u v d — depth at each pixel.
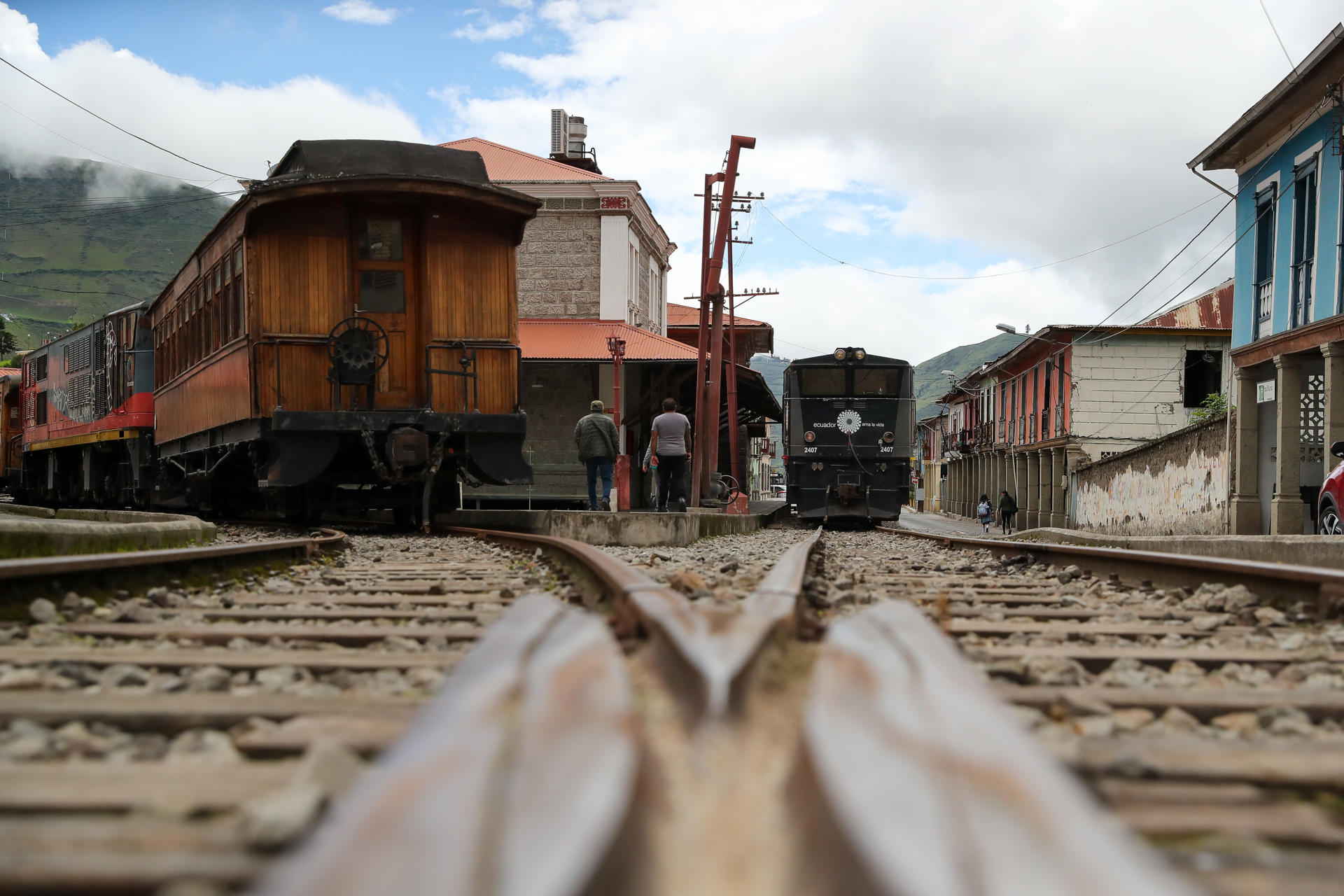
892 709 1.52
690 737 1.53
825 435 23.42
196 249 15.06
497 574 7.27
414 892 0.97
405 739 1.49
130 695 2.77
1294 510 17.80
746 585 6.31
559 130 36.16
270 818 1.52
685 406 29.38
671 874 1.15
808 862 1.11
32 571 4.39
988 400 51.06
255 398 11.88
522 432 12.57
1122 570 7.29
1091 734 2.53
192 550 5.94
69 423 23.66
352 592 6.10
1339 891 1.42
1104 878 0.97
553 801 1.15
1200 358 33.00
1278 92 17.02
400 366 12.48
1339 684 3.29
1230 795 1.91
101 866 1.41
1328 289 16.59
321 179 11.77
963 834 1.05
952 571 8.70
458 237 12.51
